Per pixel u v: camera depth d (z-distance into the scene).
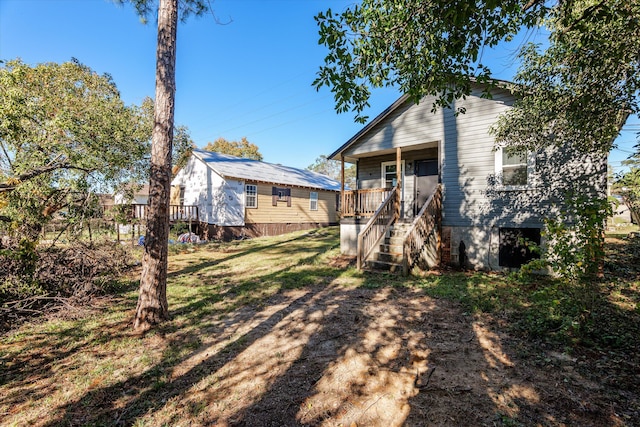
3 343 3.75
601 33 3.47
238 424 2.27
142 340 3.81
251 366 3.13
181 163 14.55
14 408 2.51
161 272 4.36
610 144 4.73
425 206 7.80
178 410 2.45
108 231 7.80
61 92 7.41
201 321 4.44
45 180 6.16
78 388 2.79
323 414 2.35
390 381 2.79
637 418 2.20
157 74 4.32
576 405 2.37
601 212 3.85
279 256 10.28
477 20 3.00
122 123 7.93
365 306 4.92
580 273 3.64
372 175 11.46
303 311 4.77
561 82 4.26
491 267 7.57
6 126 5.54
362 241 7.79
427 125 8.73
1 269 4.52
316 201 21.86
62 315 4.59
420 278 6.72
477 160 7.84
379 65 3.41
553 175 6.73
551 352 3.22
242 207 16.36
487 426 2.17
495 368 2.95
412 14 3.04
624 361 2.96
